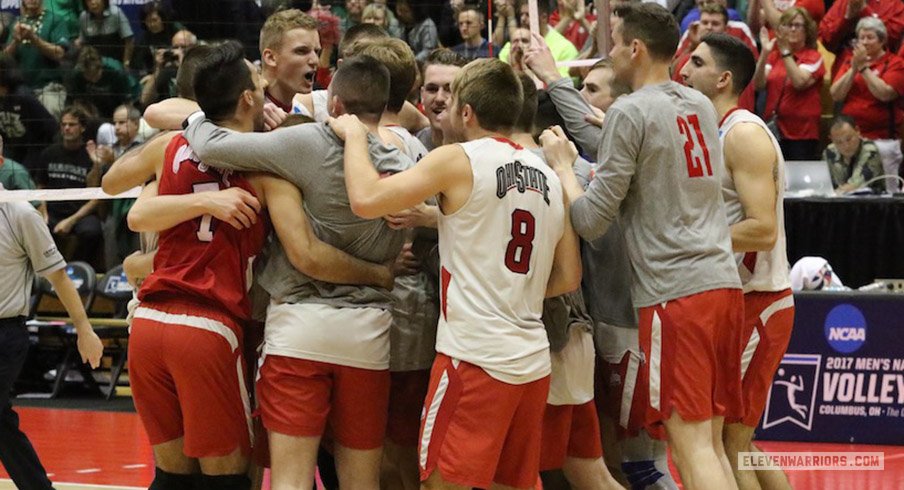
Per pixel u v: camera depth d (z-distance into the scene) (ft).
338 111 25.20
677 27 25.50
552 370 25.68
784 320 28.35
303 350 23.93
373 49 26.66
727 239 25.20
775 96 56.65
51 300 58.85
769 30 59.16
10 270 31.91
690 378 24.40
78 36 64.08
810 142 56.13
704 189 24.84
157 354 24.12
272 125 26.27
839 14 60.13
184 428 24.44
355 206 22.89
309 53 28.73
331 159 24.06
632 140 24.25
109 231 59.36
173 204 24.02
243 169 24.09
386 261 25.13
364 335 24.21
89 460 42.06
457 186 22.93
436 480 23.32
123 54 62.64
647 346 24.97
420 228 26.04
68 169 58.90
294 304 24.25
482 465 22.84
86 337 33.53
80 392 57.31
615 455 29.07
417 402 26.55
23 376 57.67
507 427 23.15
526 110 25.53
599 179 24.38
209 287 24.09
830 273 45.34
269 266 24.85
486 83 23.53
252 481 26.45
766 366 28.14
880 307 43.78
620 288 27.40
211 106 24.56
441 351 23.30
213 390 24.12
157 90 57.00
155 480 25.68
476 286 22.97
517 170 23.32
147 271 27.04
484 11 58.08
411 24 61.57
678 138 24.62
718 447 25.46
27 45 62.64
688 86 28.43
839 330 44.04
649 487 28.40
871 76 56.70
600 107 30.60
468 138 24.06
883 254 46.55
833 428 44.04
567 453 26.71
